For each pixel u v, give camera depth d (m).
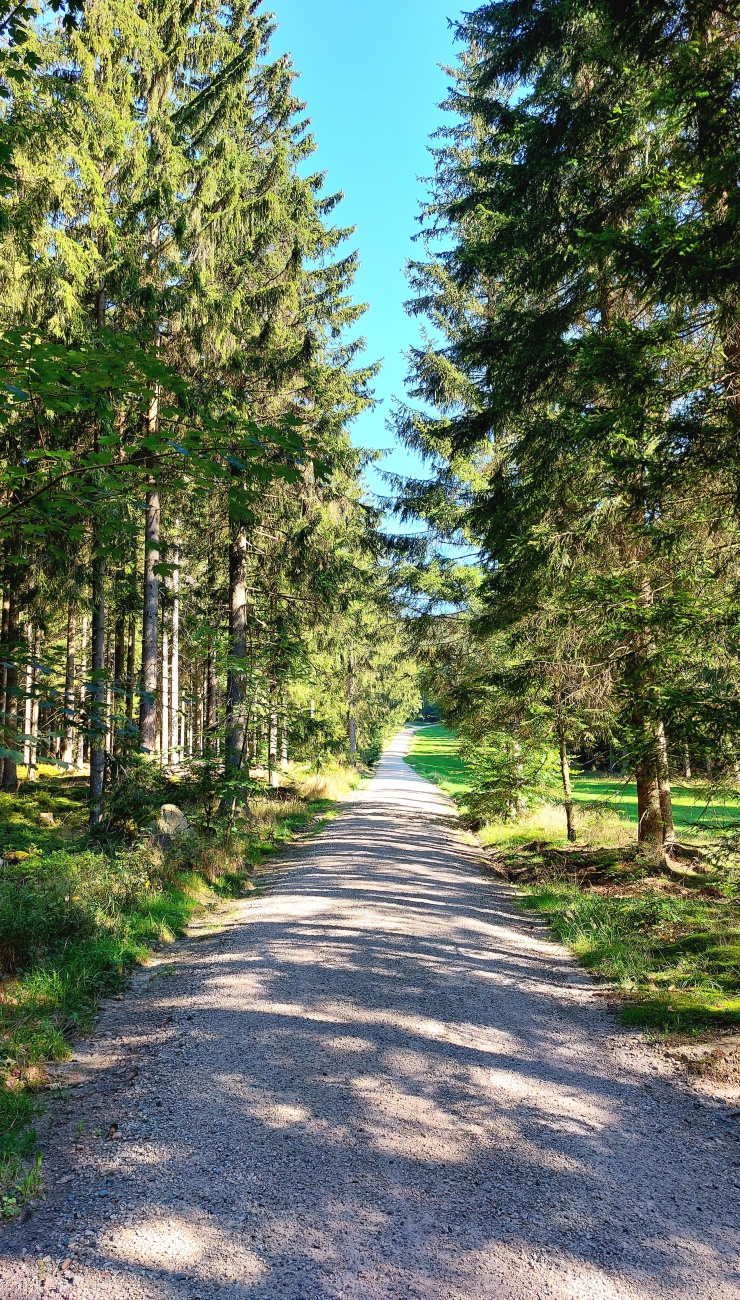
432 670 17.83
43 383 3.34
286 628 17.31
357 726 38.41
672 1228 3.11
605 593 7.16
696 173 5.71
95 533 4.07
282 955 6.88
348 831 16.17
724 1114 4.16
